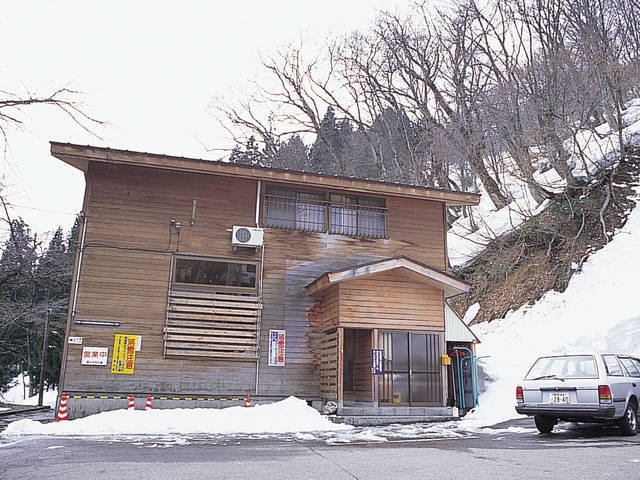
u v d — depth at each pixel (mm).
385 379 12297
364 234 14500
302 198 14258
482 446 7188
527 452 6422
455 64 27375
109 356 11875
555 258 18703
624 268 15898
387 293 12773
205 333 12500
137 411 10586
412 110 30219
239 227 13102
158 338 12258
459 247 24469
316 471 5164
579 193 20469
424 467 5371
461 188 30281
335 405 11789
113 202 12695
